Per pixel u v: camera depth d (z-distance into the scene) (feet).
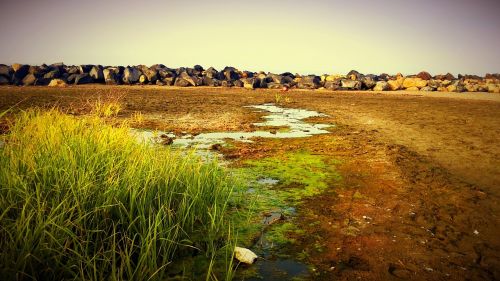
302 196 15.78
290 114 49.83
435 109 58.95
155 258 9.02
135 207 11.12
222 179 16.02
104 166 12.31
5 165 11.42
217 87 126.41
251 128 35.78
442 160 22.53
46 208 9.70
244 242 11.35
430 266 9.98
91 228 10.19
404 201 15.15
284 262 10.18
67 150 12.84
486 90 125.90
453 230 12.34
